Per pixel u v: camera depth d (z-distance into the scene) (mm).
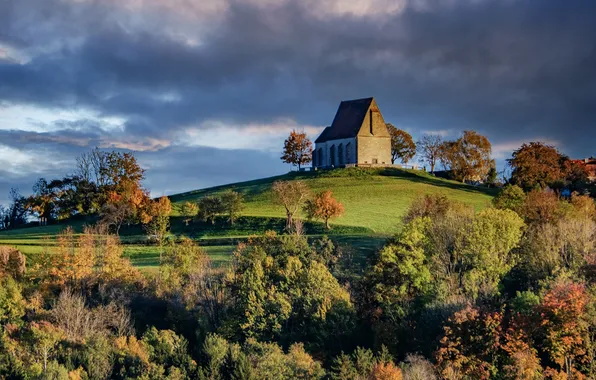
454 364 61062
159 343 67438
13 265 91938
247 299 75312
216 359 63125
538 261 80062
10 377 63031
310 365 62969
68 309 73375
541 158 155250
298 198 125188
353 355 62625
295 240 90188
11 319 74938
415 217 93250
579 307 61562
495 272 77312
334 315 71688
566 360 60500
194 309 76625
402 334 69438
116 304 76938
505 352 62625
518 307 67125
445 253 81188
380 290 75438
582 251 81438
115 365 65438
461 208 102562
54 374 60188
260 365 61375
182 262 87750
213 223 132500
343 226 120000
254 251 86250
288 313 73812
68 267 85875
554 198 105500
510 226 81125
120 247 98750
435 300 70312
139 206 138000
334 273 83375
